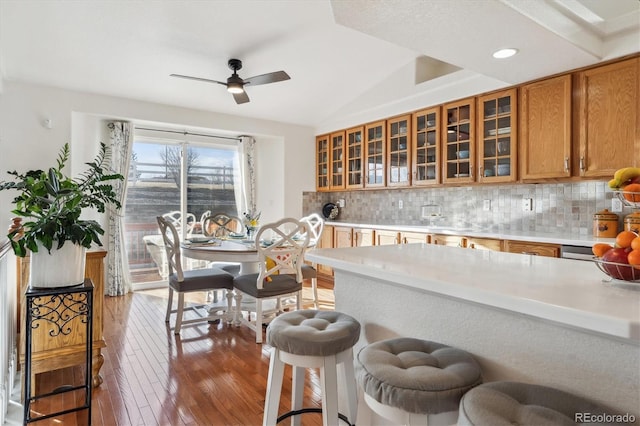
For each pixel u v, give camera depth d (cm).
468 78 380
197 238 370
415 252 187
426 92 423
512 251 330
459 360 117
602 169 287
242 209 580
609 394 97
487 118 370
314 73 437
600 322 81
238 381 242
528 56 270
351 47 391
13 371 231
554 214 353
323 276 574
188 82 423
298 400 178
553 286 111
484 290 105
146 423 196
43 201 192
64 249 192
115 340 312
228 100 476
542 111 324
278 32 347
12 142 375
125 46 348
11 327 234
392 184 475
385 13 205
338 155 561
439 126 414
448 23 217
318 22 340
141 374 251
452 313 136
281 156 568
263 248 309
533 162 331
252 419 201
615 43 272
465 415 88
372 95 489
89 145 446
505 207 393
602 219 302
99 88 411
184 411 208
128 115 442
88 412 194
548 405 93
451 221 445
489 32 229
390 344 131
